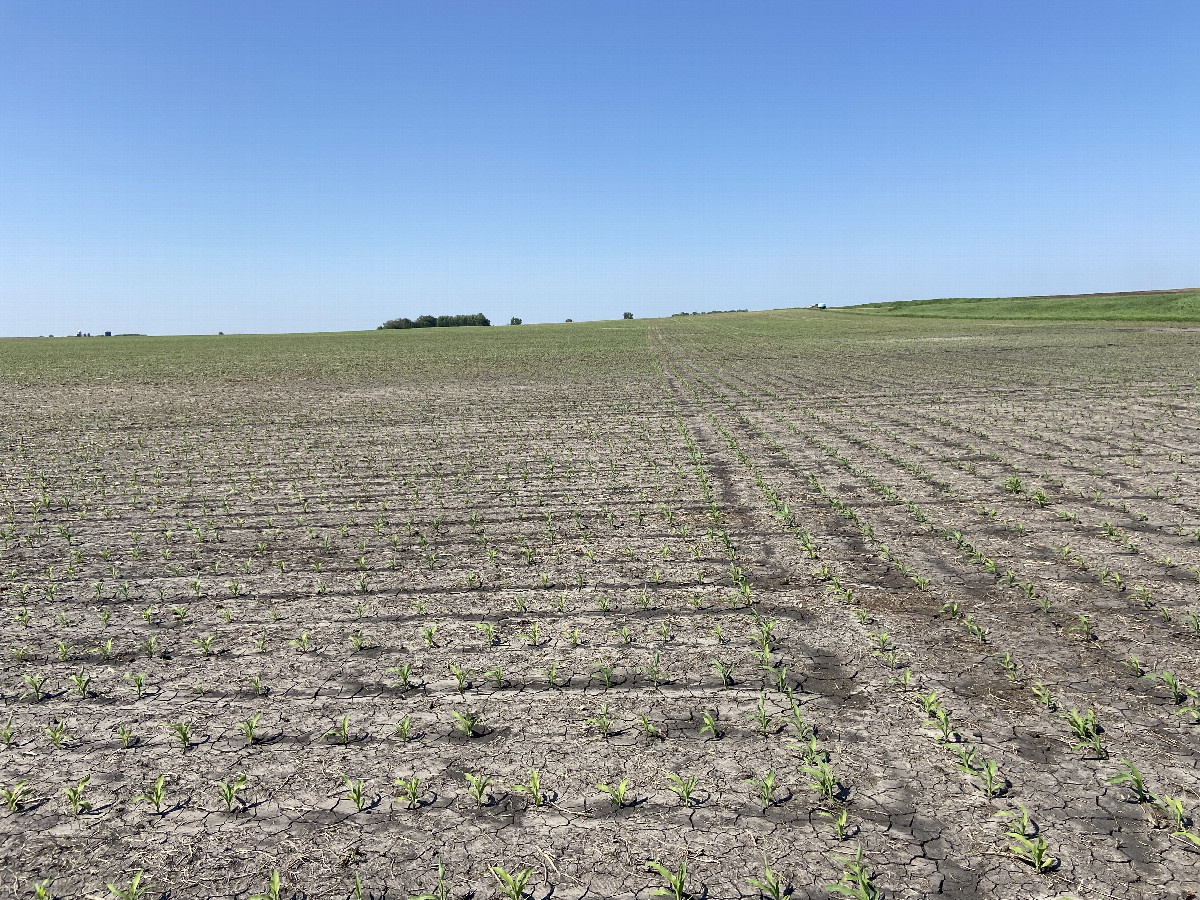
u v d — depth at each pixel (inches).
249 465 565.9
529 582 289.0
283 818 153.9
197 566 322.7
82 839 149.5
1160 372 1005.8
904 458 504.1
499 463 542.0
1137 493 386.3
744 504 398.6
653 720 186.9
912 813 148.7
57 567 325.4
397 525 382.6
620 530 358.0
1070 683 196.4
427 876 136.6
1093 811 146.9
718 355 1729.8
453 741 180.4
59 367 1779.0
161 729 189.5
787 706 191.0
